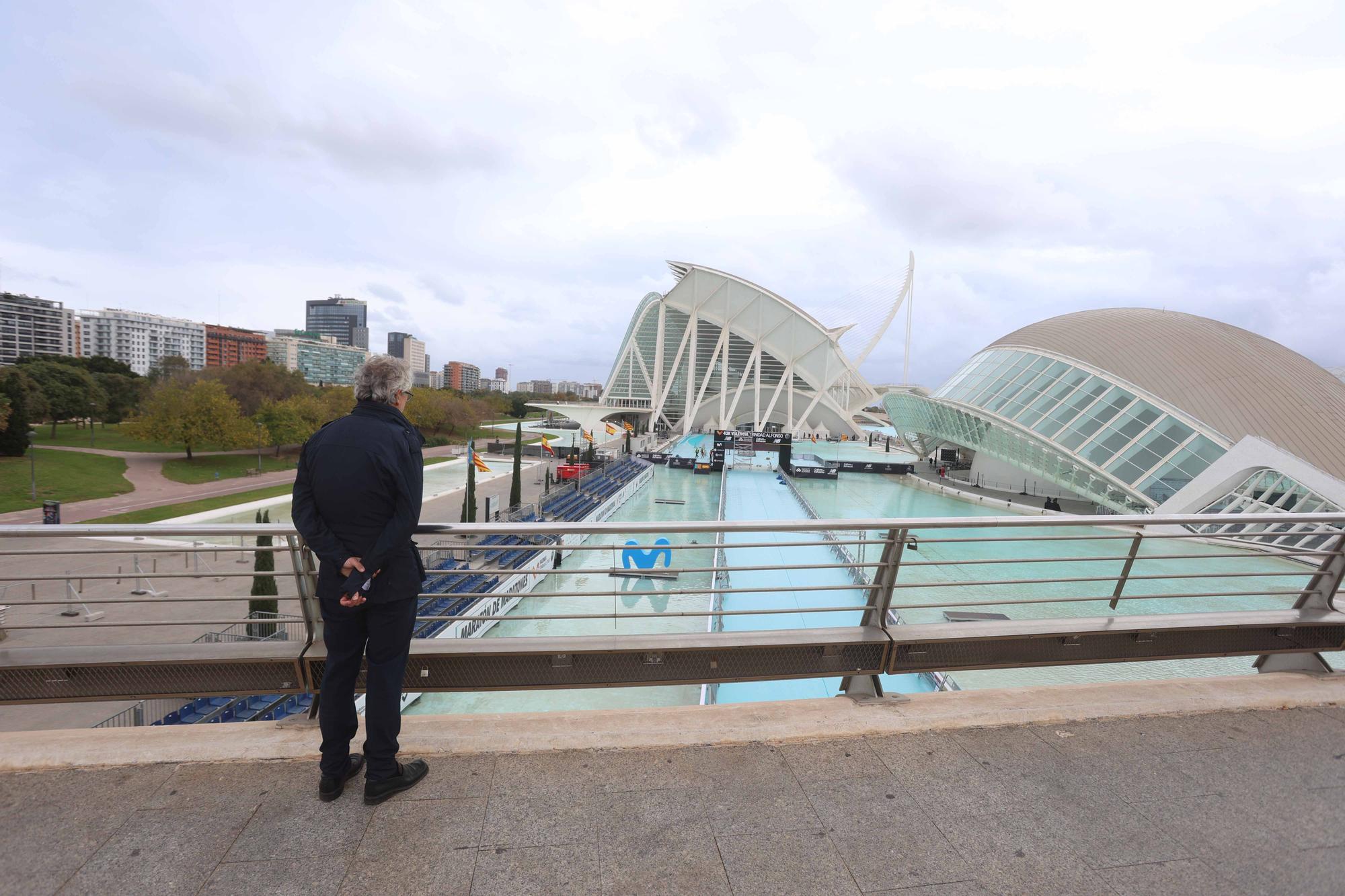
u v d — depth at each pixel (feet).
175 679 10.72
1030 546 68.03
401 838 7.67
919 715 10.69
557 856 7.38
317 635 10.94
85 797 8.30
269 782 8.74
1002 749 9.96
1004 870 7.34
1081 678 35.17
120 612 59.62
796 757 9.54
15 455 160.56
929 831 7.98
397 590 8.51
